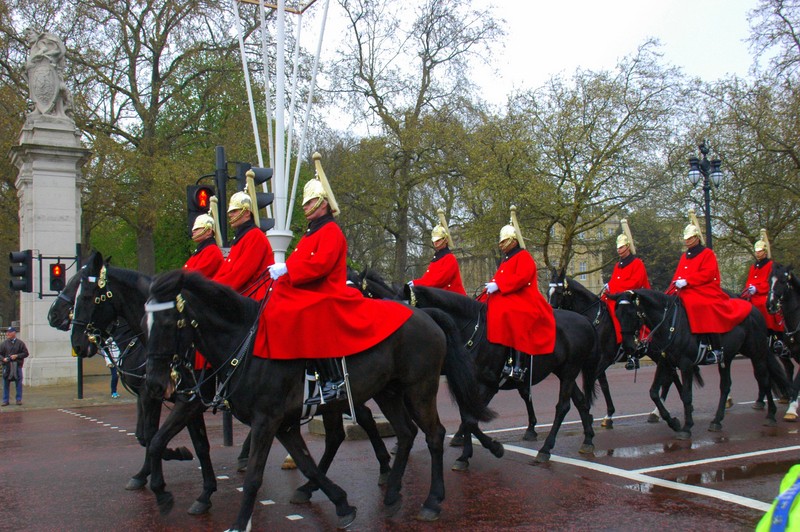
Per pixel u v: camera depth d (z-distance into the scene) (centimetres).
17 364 1677
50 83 2095
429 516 653
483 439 865
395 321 661
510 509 684
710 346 1095
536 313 877
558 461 895
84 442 1134
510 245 904
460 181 3291
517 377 880
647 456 920
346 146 3875
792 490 243
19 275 1622
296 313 600
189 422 689
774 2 2925
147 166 2527
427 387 679
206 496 694
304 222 3228
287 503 720
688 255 1152
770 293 1256
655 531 612
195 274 598
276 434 638
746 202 3062
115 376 1767
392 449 984
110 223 3319
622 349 1191
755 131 2975
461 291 1035
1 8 2528
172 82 2847
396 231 3394
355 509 647
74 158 2075
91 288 794
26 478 855
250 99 1367
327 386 628
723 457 908
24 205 2142
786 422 1198
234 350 606
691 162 2150
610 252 3409
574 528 623
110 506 715
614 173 2764
